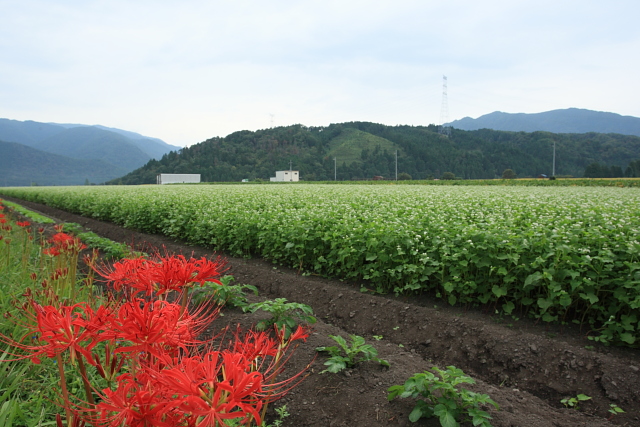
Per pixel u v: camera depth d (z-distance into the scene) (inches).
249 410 53.4
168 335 67.3
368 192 797.2
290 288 289.7
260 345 71.2
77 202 855.1
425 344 208.2
